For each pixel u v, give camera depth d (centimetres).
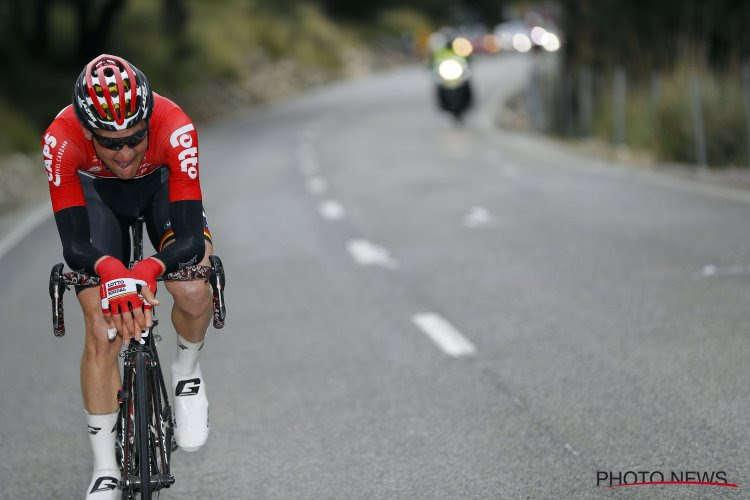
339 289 3017
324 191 5288
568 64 8506
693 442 1672
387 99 12512
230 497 1588
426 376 2136
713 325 2355
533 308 2631
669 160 5903
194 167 1295
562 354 2219
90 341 1290
